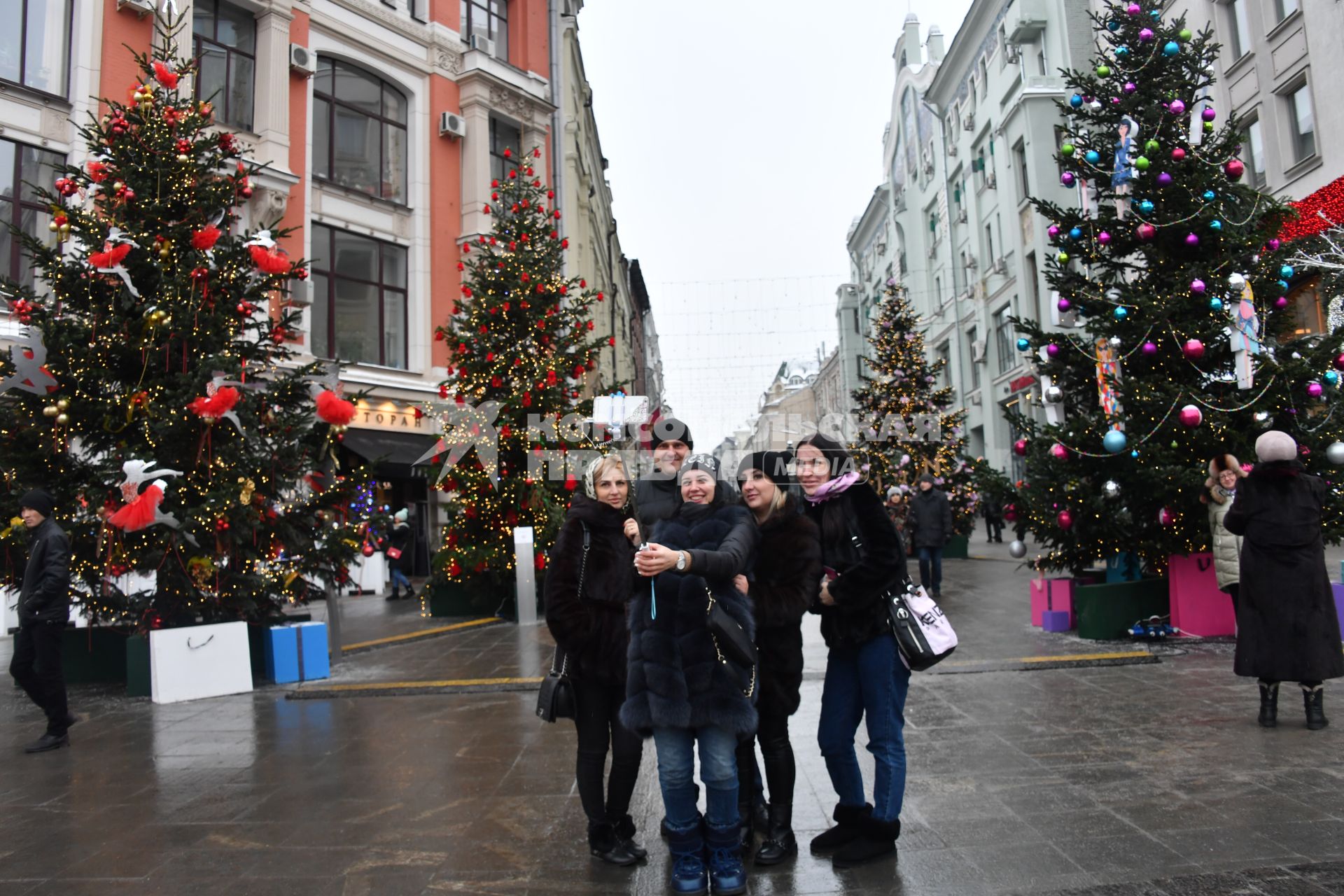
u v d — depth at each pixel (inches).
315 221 743.7
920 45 1845.5
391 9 820.0
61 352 317.4
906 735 216.1
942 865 139.1
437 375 819.4
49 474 327.0
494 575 524.7
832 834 150.1
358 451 722.2
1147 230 335.0
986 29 1279.5
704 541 133.9
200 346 337.1
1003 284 1239.5
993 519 893.8
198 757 225.9
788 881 137.1
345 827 168.2
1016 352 1203.2
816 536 144.3
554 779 196.1
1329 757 185.5
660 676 132.6
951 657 313.1
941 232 1565.0
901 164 1850.4
